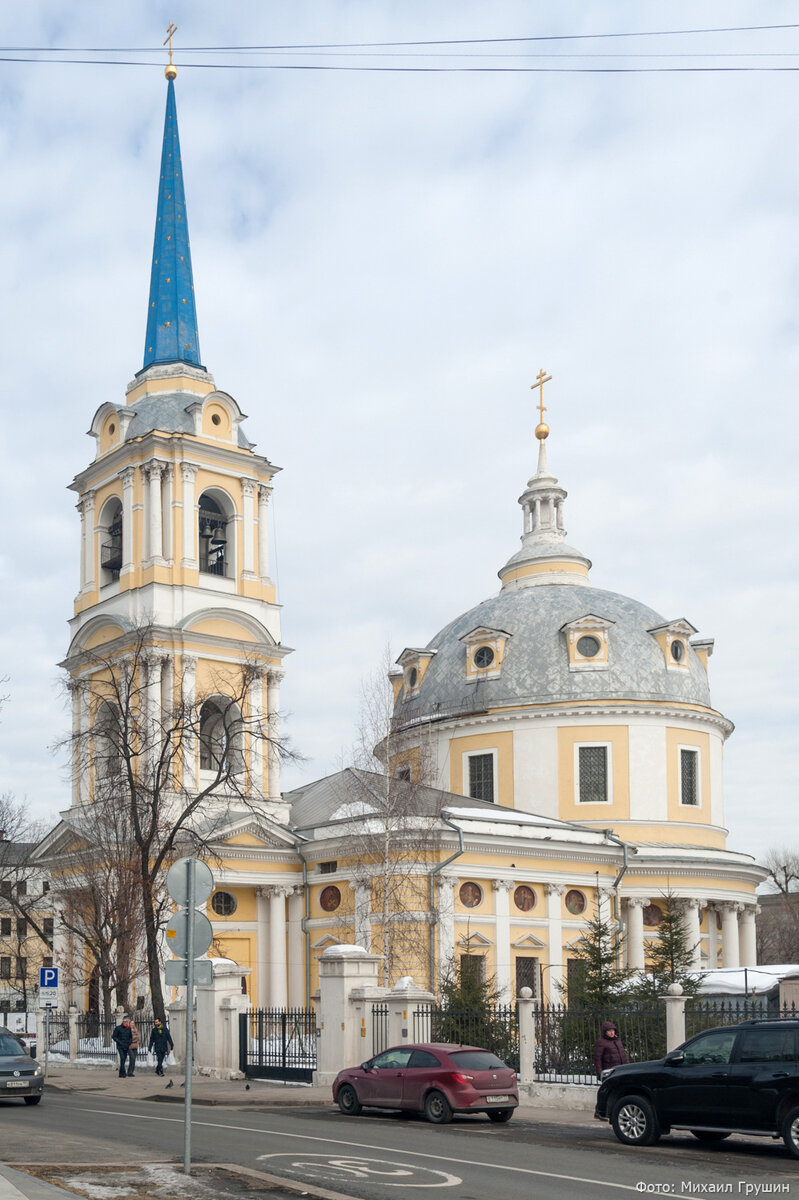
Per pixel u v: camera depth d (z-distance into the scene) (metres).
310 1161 19.22
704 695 68.62
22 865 61.28
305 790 66.81
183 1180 17.02
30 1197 14.73
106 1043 46.44
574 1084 29.81
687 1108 21.28
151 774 52.53
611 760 64.50
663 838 63.97
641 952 61.00
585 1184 17.16
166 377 62.03
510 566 75.75
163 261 64.19
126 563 58.56
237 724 58.22
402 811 53.12
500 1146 21.45
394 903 51.53
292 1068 36.47
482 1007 37.97
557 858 58.41
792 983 32.34
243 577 60.19
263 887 55.56
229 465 60.72
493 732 66.44
